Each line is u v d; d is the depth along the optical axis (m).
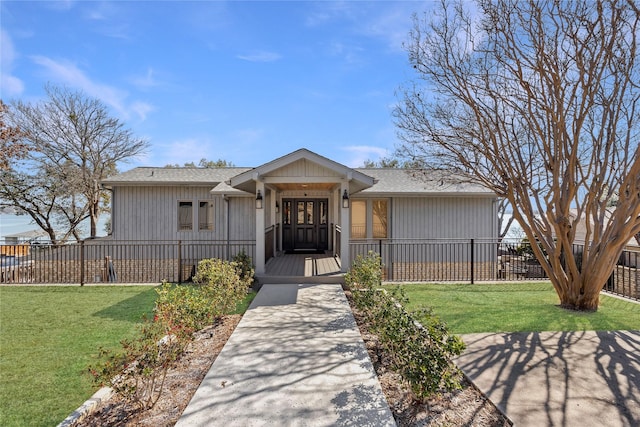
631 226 5.77
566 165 6.52
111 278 13.02
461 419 2.91
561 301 6.71
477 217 13.38
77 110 18.48
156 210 13.88
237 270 7.16
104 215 24.94
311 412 3.00
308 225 13.56
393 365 3.67
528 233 7.01
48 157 18.31
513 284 8.94
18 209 18.41
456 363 3.99
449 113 9.06
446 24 7.12
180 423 2.84
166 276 13.47
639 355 4.23
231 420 2.88
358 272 6.67
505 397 3.24
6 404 3.19
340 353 4.29
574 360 4.08
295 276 8.45
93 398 3.17
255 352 4.32
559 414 2.96
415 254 13.23
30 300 7.28
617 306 6.67
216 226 13.88
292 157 8.15
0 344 4.70
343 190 8.49
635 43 5.50
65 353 4.38
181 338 3.78
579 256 9.34
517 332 5.09
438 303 6.88
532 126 6.84
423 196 13.02
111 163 20.06
